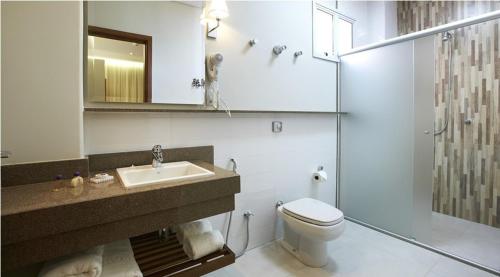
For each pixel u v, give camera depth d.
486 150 2.42
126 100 1.46
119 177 1.22
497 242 2.13
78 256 1.00
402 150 2.21
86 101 1.35
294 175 2.33
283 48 2.13
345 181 2.69
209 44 1.76
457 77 2.58
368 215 2.49
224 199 1.26
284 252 2.04
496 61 2.34
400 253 2.00
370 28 2.98
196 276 1.19
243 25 1.93
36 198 0.92
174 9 1.60
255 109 2.02
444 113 2.68
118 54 1.43
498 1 2.36
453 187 2.65
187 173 1.51
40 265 1.19
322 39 2.56
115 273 1.02
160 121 1.60
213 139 1.82
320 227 1.64
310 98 2.42
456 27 1.85
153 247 1.34
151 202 1.03
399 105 2.21
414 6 2.93
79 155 1.25
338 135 2.72
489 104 2.39
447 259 1.91
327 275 1.74
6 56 1.10
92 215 0.90
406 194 2.20
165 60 1.57
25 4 1.12
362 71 2.47
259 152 2.08
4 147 1.11
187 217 1.14
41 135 1.18
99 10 1.37
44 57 1.17
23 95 1.14
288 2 2.21
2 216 0.76
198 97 1.70
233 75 1.89
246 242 2.04
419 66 2.07
